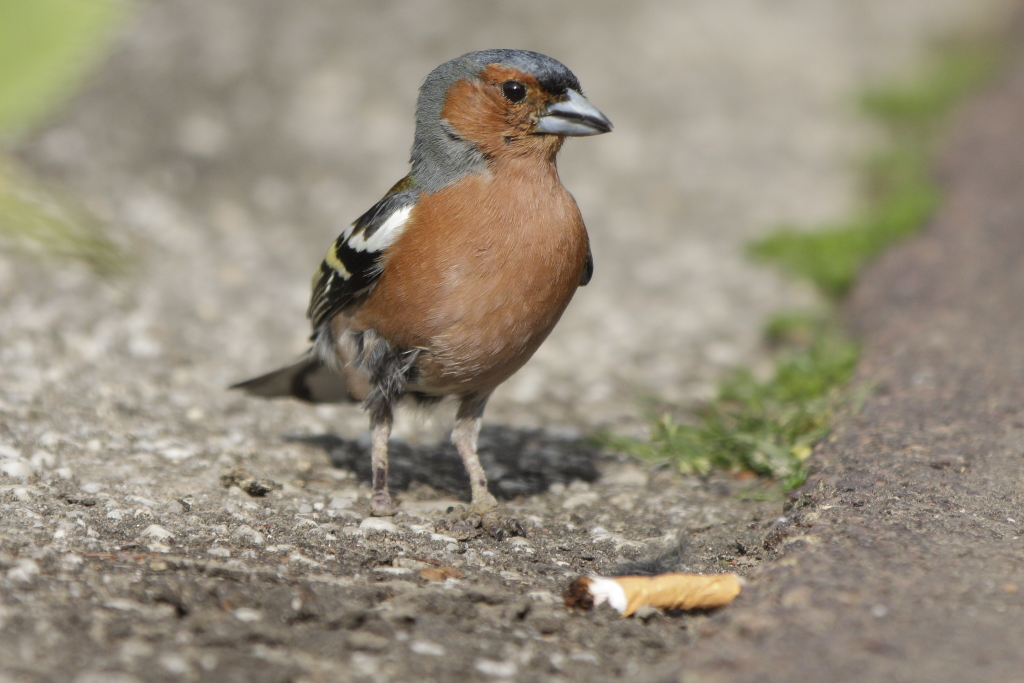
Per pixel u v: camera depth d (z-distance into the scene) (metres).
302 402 10.56
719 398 11.86
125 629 5.71
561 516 8.88
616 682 5.64
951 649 5.51
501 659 5.86
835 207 18.80
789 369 11.97
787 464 9.30
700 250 17.16
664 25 28.67
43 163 17.06
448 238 7.82
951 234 16.09
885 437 9.16
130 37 22.45
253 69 22.42
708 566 7.61
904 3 34.72
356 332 8.45
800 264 16.11
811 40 29.27
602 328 14.45
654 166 20.78
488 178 7.94
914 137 22.55
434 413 9.09
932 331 12.16
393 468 9.88
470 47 24.73
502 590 6.84
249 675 5.37
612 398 12.20
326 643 5.84
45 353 11.30
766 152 21.66
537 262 7.87
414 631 6.12
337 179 18.86
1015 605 6.01
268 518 8.05
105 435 9.52
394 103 21.78
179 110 20.17
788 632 5.75
